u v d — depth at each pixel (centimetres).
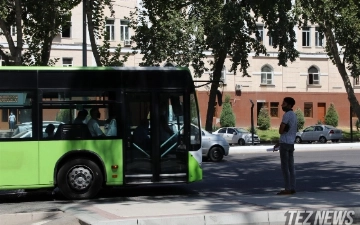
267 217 1012
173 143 1388
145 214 1041
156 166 1373
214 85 2942
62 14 2361
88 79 1352
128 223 949
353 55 3703
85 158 1343
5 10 2016
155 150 1375
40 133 1314
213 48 2605
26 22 2311
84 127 1339
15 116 1306
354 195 1295
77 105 1341
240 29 2462
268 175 1928
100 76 1359
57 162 1318
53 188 1401
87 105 1348
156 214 1038
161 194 1452
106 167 1345
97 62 2230
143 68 1387
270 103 5431
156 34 2656
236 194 1417
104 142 1346
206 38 2827
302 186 1580
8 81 1307
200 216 988
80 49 4628
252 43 2752
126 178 1355
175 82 1401
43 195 1486
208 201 1245
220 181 1750
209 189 1552
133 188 1591
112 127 1358
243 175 1933
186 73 1409
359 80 5666
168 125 1390
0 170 1291
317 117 5575
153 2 2558
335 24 3391
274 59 5406
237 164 2391
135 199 1350
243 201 1210
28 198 1434
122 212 1077
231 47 2644
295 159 2605
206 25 2709
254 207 1105
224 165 2341
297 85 5506
